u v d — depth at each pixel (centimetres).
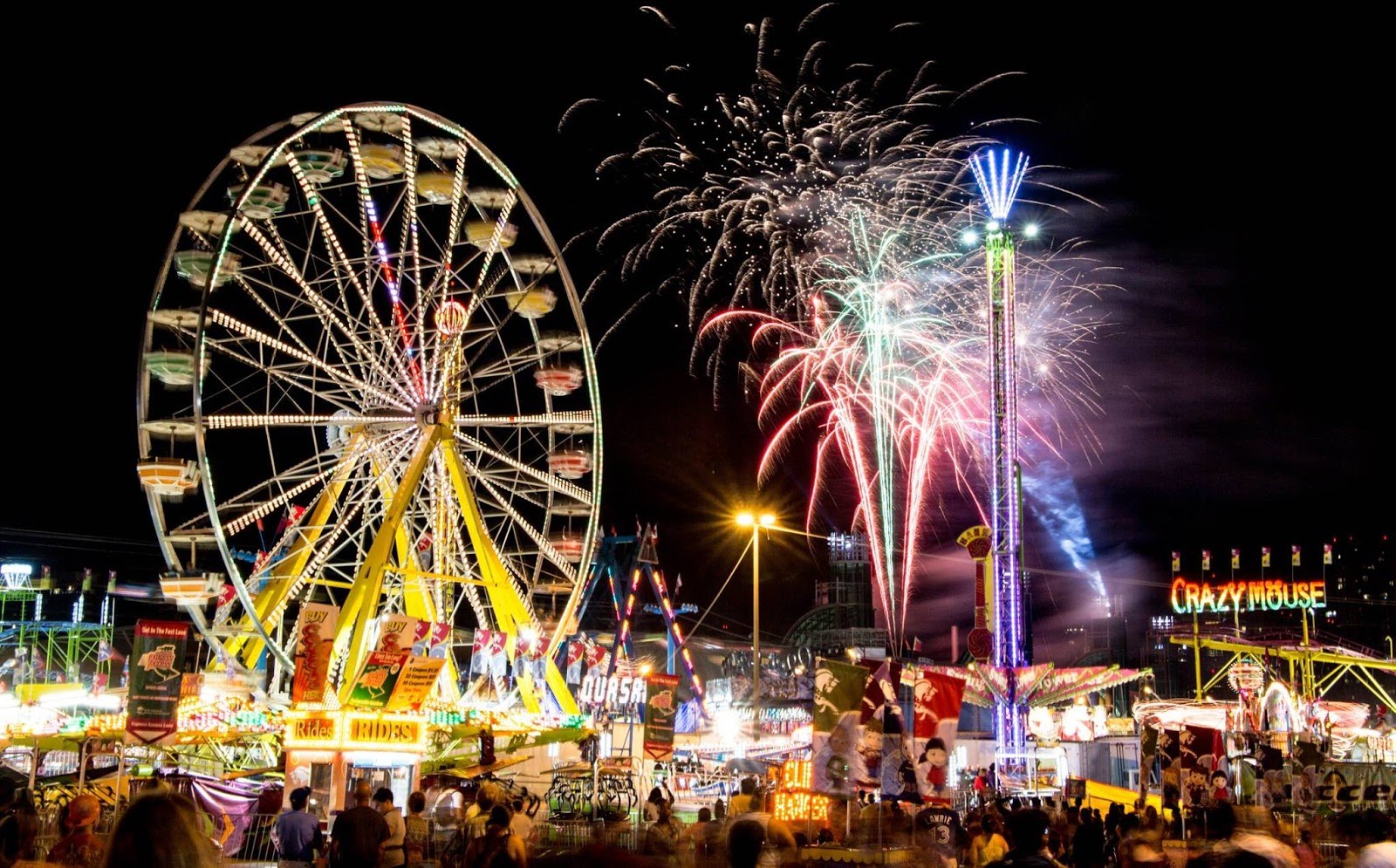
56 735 3738
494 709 4375
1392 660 7269
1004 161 4853
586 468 4725
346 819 1756
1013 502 4875
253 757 4391
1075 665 11256
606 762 4269
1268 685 6288
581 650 4653
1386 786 3372
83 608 7781
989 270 4922
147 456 3866
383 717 3728
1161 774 3228
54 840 2014
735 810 2492
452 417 4441
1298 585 6931
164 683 2808
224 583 4034
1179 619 10519
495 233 4588
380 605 4788
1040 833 1015
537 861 686
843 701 2102
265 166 4016
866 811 2095
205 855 604
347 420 4281
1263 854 968
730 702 6194
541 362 4762
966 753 5522
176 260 3972
